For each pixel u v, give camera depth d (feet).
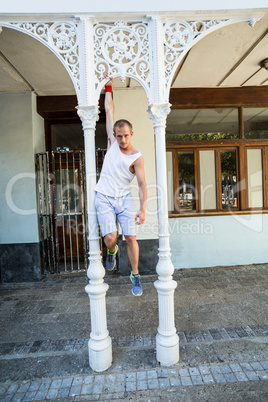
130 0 7.09
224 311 10.16
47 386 6.70
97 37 7.37
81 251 16.92
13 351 8.19
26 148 14.21
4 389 6.66
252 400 6.01
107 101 7.70
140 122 14.52
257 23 9.08
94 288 7.22
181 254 15.26
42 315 10.45
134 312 10.33
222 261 15.42
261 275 13.79
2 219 14.24
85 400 6.23
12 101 14.15
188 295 11.71
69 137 16.94
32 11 7.04
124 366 7.30
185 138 15.49
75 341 8.62
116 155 7.14
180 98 14.84
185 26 7.47
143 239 14.53
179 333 8.75
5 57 10.68
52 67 11.59
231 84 14.51
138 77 7.46
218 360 7.39
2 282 14.24
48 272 14.75
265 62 11.72
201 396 6.19
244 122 15.67
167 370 7.07
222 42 10.30
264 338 8.33
